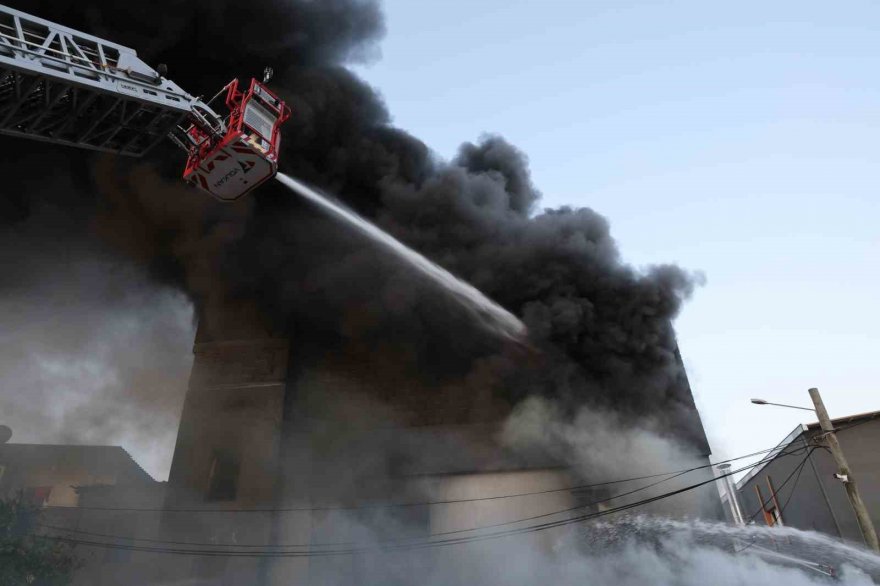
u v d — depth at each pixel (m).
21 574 12.25
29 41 7.52
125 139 8.79
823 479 17.39
